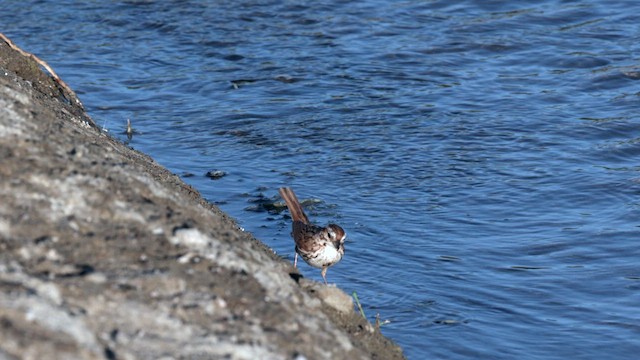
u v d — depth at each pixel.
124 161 10.32
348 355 8.21
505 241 15.62
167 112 21.16
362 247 15.10
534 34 25.86
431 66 23.91
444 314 13.17
